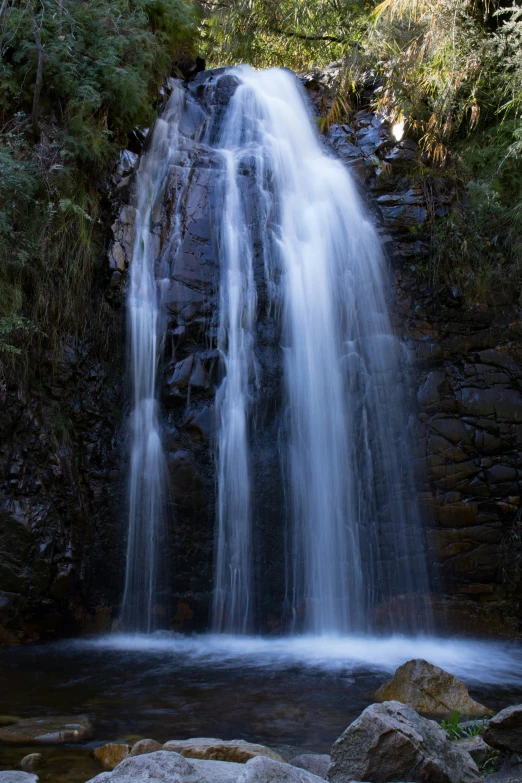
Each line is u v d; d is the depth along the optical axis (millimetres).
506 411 8398
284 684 5297
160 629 7258
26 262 7383
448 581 7891
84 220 7871
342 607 7562
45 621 6930
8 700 4727
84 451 7621
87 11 8422
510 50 9484
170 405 7676
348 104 10523
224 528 7484
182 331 7895
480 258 8992
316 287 8586
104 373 7879
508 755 3412
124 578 7355
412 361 8516
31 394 7348
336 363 8352
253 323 8289
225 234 8594
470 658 6641
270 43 13445
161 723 4301
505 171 9445
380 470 8062
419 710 4598
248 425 7840
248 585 7430
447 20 9445
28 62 7820
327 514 7781
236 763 3174
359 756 3068
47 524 7043
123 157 8711
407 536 7906
